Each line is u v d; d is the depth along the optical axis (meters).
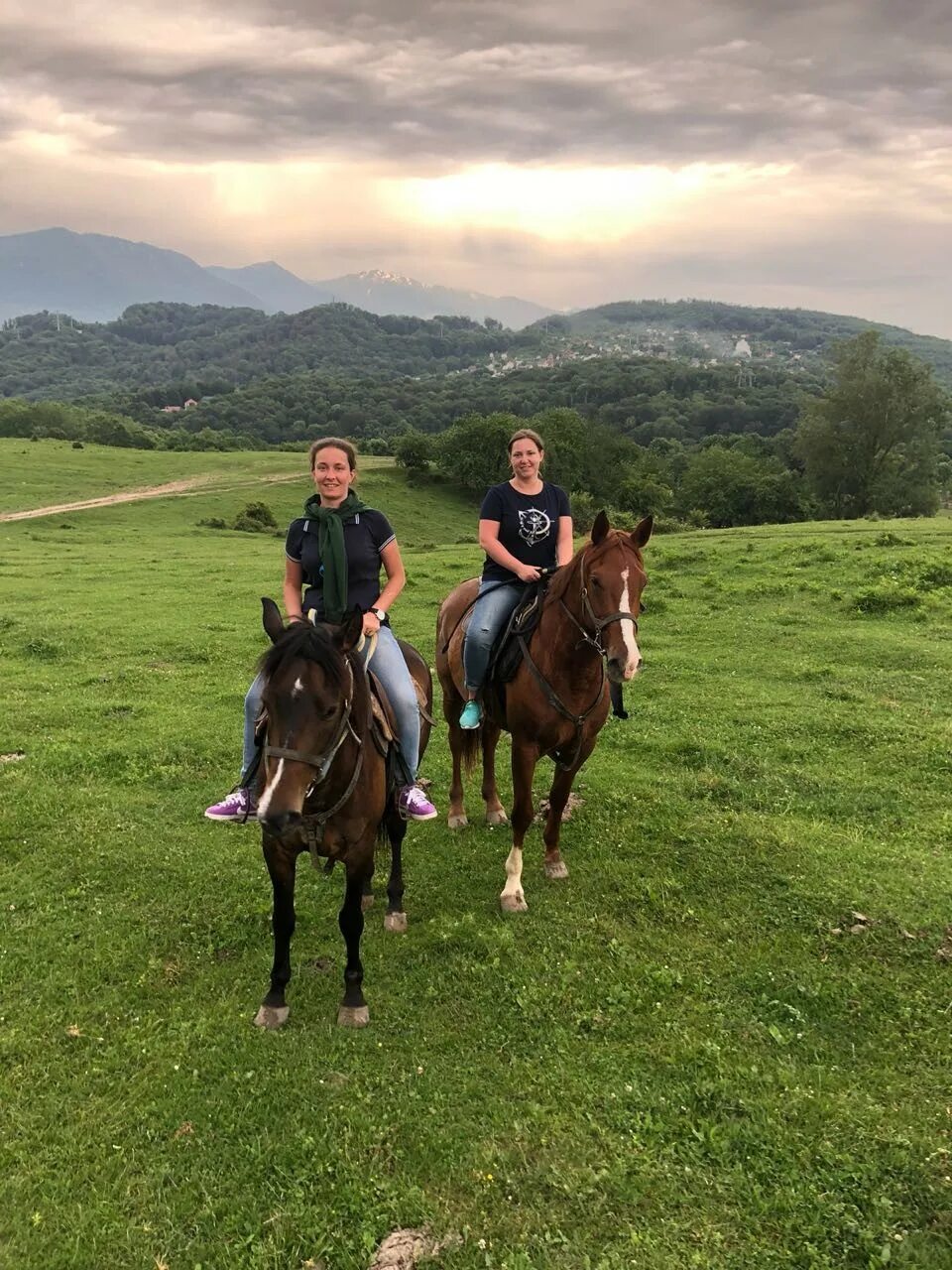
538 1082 3.86
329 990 4.64
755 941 5.04
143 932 5.28
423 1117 3.66
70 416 92.06
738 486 60.97
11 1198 3.30
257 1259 3.01
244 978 4.79
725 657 11.80
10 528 37.84
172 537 36.44
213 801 7.34
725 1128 3.54
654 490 64.38
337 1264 3.00
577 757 5.61
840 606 14.25
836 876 5.69
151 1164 3.46
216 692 10.70
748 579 17.16
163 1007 4.55
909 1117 3.60
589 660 5.15
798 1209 3.14
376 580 4.77
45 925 5.36
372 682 4.57
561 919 5.35
